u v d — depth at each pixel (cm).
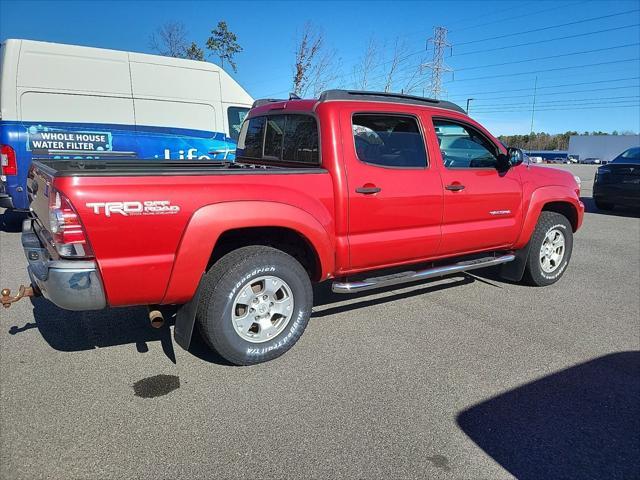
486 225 491
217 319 340
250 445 272
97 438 275
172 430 284
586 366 375
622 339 426
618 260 718
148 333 418
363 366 367
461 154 478
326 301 506
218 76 961
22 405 305
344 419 298
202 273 327
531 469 258
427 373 359
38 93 784
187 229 317
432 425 294
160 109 901
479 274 623
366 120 406
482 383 346
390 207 412
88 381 337
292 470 253
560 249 578
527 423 299
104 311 464
